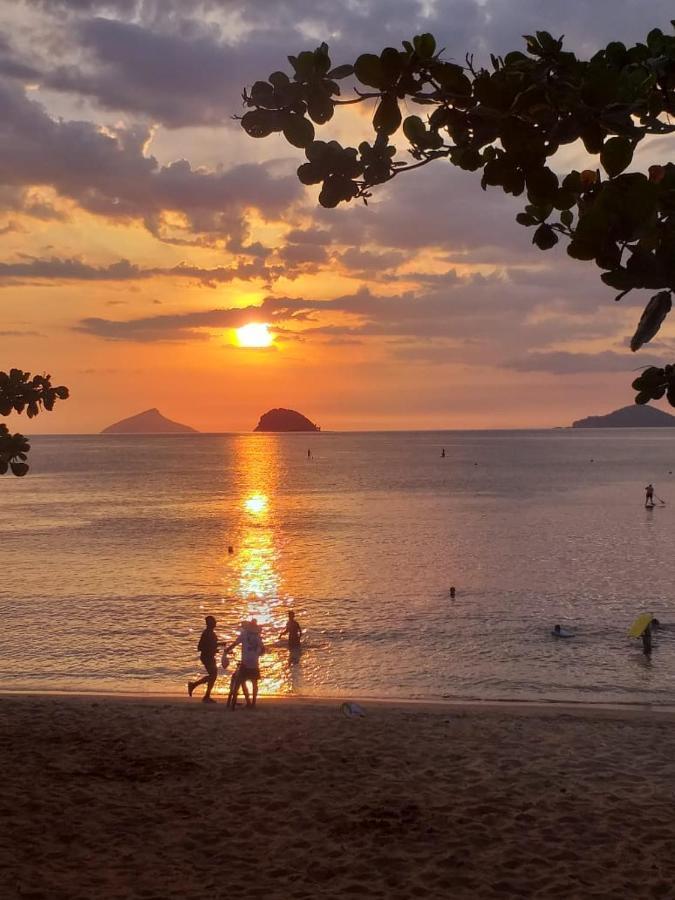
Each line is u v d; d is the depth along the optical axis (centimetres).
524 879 729
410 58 308
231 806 901
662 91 296
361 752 1124
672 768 1070
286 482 11488
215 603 3144
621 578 3625
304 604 3103
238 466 16662
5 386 669
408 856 775
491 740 1205
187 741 1166
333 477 12562
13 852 759
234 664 2223
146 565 4144
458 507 7412
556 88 276
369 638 2533
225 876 727
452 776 1023
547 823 864
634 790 978
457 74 306
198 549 4747
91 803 898
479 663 2239
